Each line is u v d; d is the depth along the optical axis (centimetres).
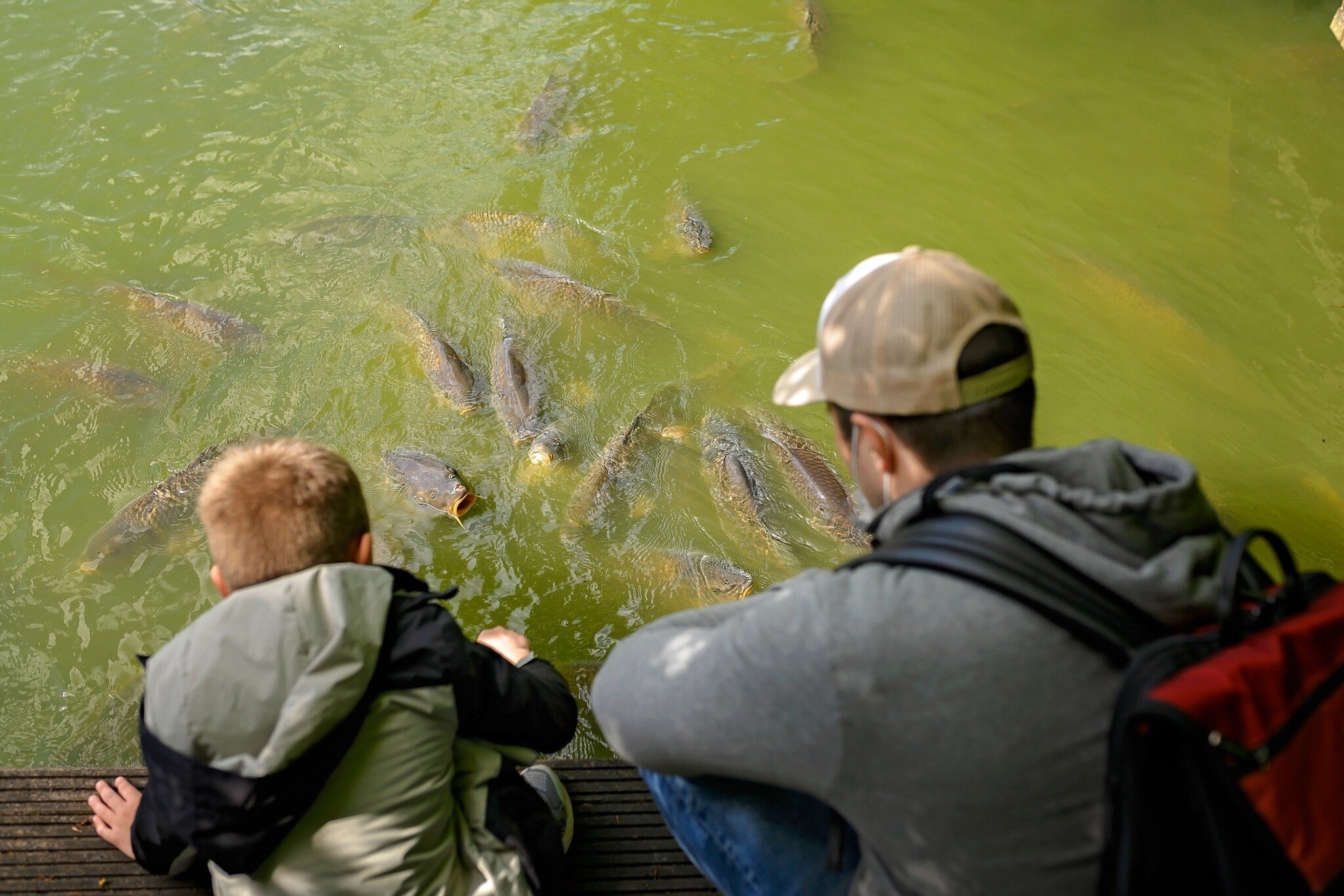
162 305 539
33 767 248
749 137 672
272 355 515
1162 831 121
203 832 166
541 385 493
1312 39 775
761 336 528
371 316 539
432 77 720
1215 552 136
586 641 386
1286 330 537
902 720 129
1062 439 476
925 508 140
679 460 455
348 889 177
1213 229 602
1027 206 618
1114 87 725
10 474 457
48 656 388
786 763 137
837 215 609
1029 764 127
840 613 133
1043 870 130
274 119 680
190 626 174
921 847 134
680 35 768
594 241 589
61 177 632
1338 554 421
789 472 446
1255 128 686
